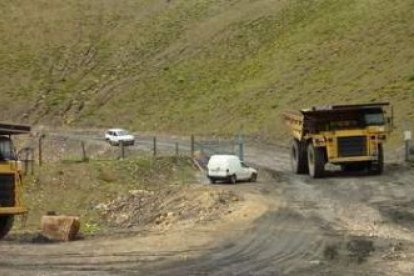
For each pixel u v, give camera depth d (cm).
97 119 10462
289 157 6309
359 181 4422
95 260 2516
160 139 8550
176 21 12838
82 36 13188
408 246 2627
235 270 2306
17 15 13888
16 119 10931
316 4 10875
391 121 4862
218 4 12900
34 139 8794
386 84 7569
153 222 3850
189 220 3491
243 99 9119
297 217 3291
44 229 3231
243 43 10906
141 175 5212
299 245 2700
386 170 4894
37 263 2470
